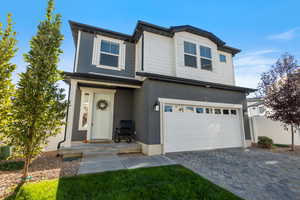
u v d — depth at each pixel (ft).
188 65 27.55
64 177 11.82
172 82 23.56
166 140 21.53
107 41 27.40
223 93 27.61
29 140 11.56
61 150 18.43
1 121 10.96
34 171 13.29
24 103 11.41
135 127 25.98
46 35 12.75
